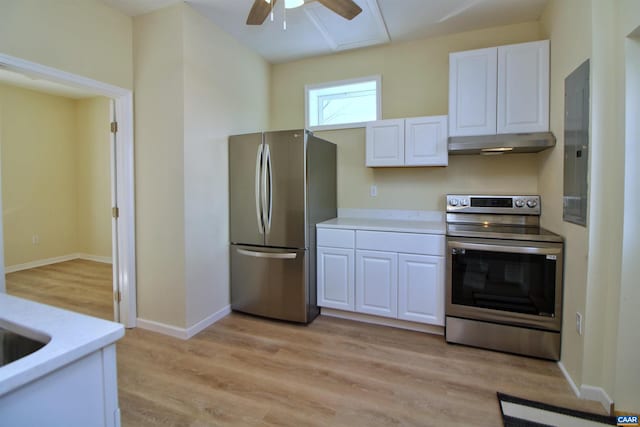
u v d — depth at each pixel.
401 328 2.75
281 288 2.86
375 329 2.73
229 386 1.95
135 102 2.68
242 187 2.96
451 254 2.44
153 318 2.71
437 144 2.76
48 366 0.64
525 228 2.61
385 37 3.06
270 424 1.64
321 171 3.07
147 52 2.61
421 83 3.16
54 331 0.78
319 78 3.54
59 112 5.00
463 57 2.62
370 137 2.99
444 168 3.10
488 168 2.96
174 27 2.50
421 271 2.59
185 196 2.53
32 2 2.05
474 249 2.36
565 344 2.08
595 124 1.72
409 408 1.75
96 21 2.42
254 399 1.83
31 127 4.68
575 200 1.93
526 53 2.45
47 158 4.88
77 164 5.22
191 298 2.62
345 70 3.43
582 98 1.83
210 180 2.79
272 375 2.07
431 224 2.89
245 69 3.24
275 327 2.78
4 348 0.89
